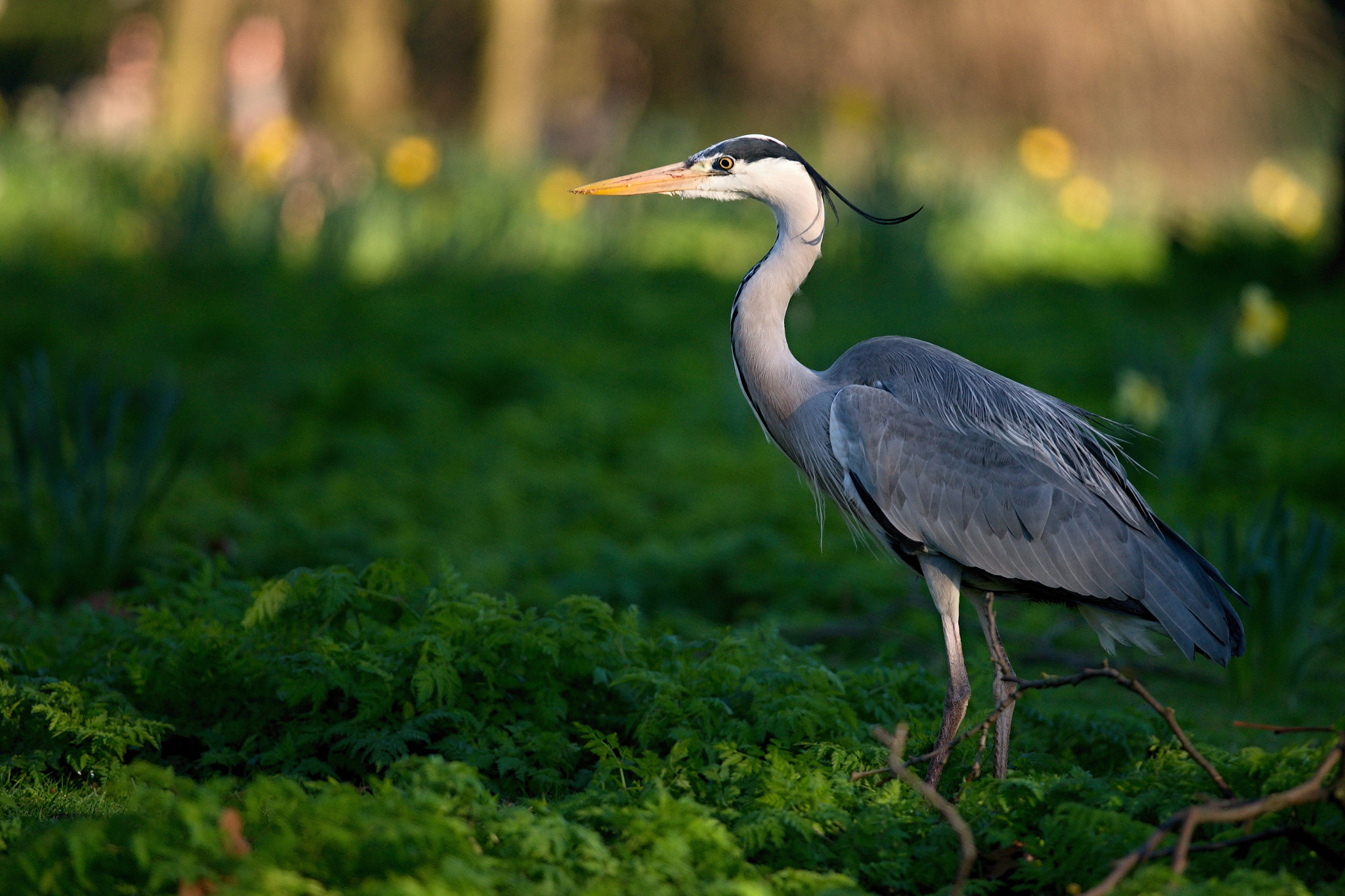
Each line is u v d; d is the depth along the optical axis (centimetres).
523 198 2767
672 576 1119
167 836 488
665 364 1916
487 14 3534
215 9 3403
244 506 1279
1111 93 4053
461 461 1452
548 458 1513
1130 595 738
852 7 4081
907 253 2553
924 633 1025
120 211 2508
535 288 2375
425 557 1132
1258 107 4138
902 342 803
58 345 1775
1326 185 4134
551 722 704
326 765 688
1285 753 611
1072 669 984
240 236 2469
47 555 1066
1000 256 3036
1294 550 1054
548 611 747
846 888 524
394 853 491
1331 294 2698
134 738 675
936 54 4050
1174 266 2898
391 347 1895
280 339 1908
